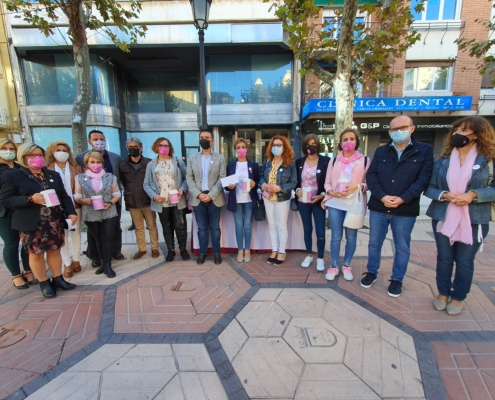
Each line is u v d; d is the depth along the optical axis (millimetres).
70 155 3539
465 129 2299
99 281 3406
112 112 11219
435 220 2605
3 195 2635
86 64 5582
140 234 4219
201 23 4816
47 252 3064
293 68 11547
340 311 2650
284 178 3562
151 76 12711
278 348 2156
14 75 10656
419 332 2320
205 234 3867
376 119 10391
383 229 2977
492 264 3729
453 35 10141
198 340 2268
